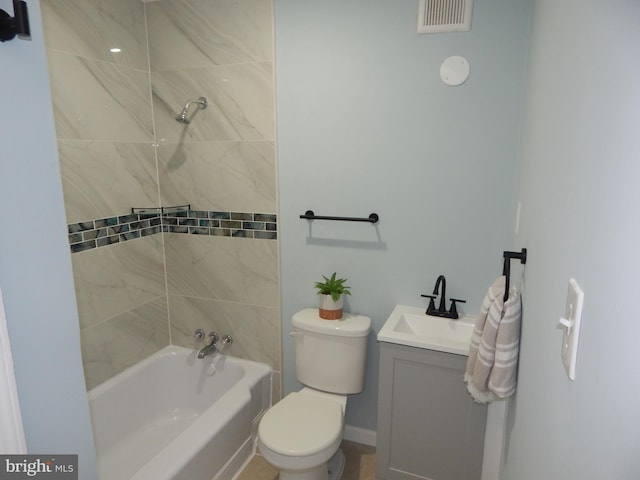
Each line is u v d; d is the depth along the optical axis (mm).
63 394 735
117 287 2061
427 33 1682
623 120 405
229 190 2131
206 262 2266
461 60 1656
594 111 516
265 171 2041
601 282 449
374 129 1839
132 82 2053
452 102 1704
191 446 1627
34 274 668
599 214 471
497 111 1648
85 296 1895
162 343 2389
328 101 1882
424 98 1741
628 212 381
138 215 2148
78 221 1826
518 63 1586
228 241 2191
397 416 1723
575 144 612
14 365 642
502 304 1094
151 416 2262
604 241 447
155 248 2289
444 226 1815
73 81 1753
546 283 776
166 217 2295
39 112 667
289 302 2152
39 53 661
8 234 624
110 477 1892
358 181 1909
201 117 2100
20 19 605
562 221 671
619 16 427
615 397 393
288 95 1935
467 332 1750
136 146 2107
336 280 1996
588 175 529
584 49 586
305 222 2035
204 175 2164
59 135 1710
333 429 1622
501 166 1683
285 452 1506
